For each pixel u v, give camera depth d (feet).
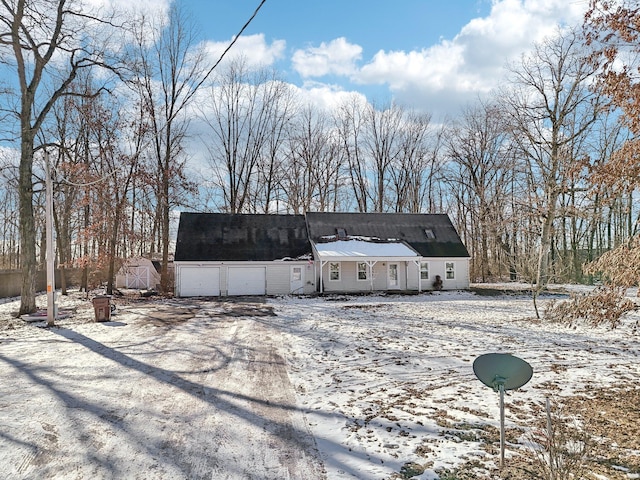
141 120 84.12
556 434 15.84
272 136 124.36
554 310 26.09
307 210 129.49
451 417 19.71
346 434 17.85
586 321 23.25
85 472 14.42
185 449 16.35
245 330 44.11
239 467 14.94
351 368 28.96
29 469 14.56
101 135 83.15
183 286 84.69
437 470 14.51
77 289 108.88
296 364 30.12
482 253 123.75
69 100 82.94
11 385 24.32
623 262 18.51
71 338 39.04
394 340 38.63
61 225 97.91
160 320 50.96
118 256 91.25
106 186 76.43
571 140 75.51
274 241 91.91
